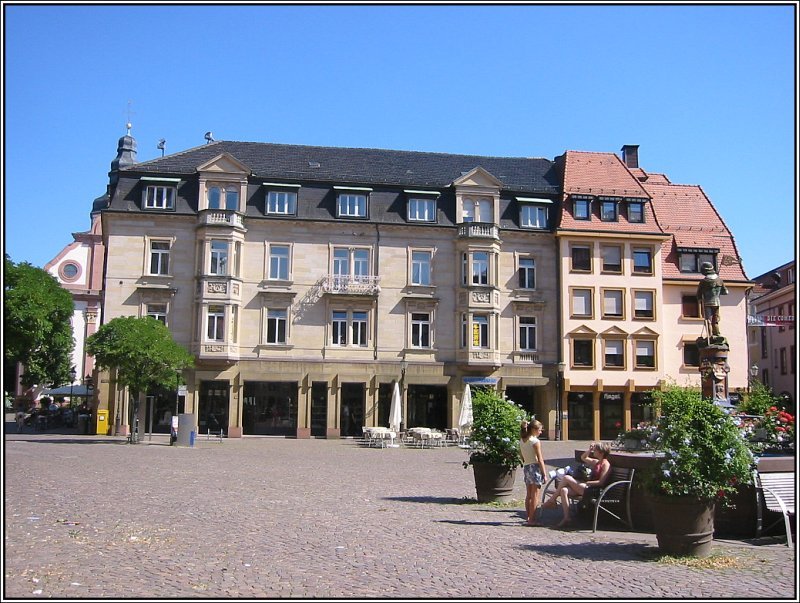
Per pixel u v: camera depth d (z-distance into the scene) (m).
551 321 45.97
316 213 44.44
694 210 51.34
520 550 10.04
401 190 45.94
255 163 45.97
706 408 9.66
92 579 7.82
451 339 45.03
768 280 67.56
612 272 46.56
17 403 55.75
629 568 8.96
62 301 45.94
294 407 43.50
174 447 31.97
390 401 44.38
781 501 10.80
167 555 9.13
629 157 55.09
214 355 41.88
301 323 43.69
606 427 46.12
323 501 14.86
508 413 15.36
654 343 46.50
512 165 50.41
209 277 42.22
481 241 45.06
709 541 9.56
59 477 17.61
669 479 9.42
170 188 43.38
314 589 7.74
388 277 44.75
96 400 41.50
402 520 12.58
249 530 11.09
